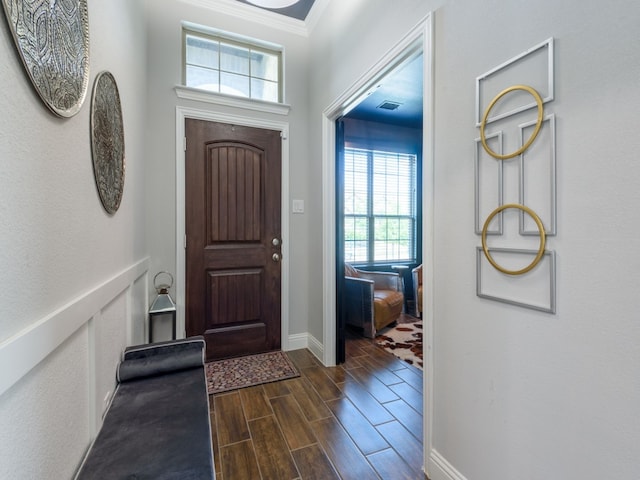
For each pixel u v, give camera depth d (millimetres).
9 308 622
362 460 1458
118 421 1106
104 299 1174
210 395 2023
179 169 2424
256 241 2697
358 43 1978
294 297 2844
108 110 1283
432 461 1345
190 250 2473
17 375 619
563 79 856
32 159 715
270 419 1771
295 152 2830
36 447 725
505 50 1017
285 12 2662
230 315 2613
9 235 626
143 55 2162
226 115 2574
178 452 947
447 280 1275
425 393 1389
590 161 801
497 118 1044
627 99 729
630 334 734
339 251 2525
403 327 3520
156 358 1487
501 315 1049
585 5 802
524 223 970
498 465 1060
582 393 826
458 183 1215
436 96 1322
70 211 918
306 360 2578
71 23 897
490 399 1088
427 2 1371
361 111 3855
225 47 2646
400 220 4473
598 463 794
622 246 745
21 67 662
